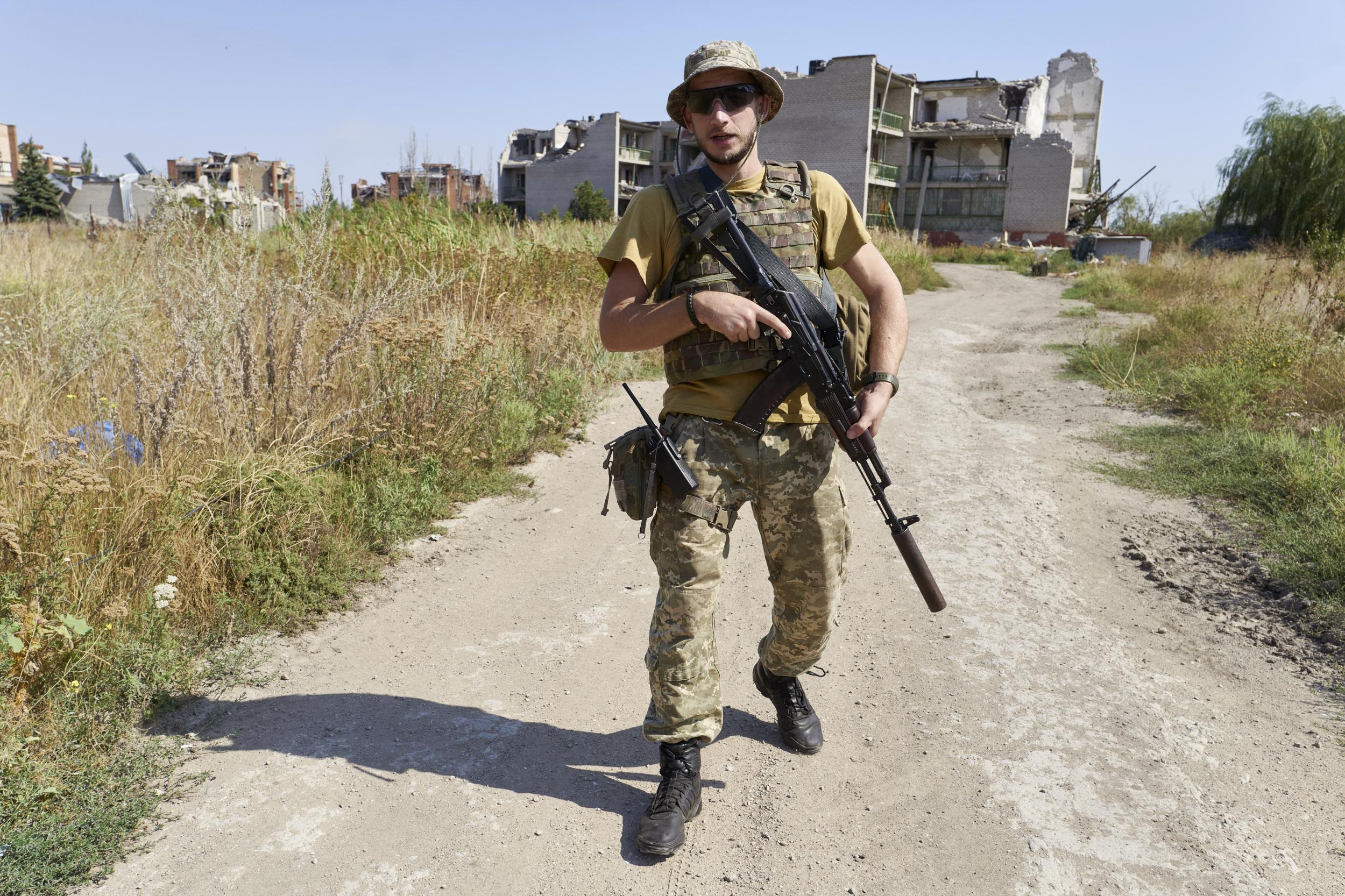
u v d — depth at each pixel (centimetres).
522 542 473
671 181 240
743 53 230
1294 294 1217
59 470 316
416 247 905
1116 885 229
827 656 355
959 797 265
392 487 470
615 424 713
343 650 350
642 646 362
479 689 324
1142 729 303
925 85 5000
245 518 379
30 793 238
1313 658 354
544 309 853
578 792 266
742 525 511
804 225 240
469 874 231
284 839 241
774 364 233
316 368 522
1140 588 426
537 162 5934
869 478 249
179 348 491
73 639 288
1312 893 226
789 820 254
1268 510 516
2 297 588
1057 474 611
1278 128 3366
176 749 275
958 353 1210
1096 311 1814
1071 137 5522
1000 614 395
